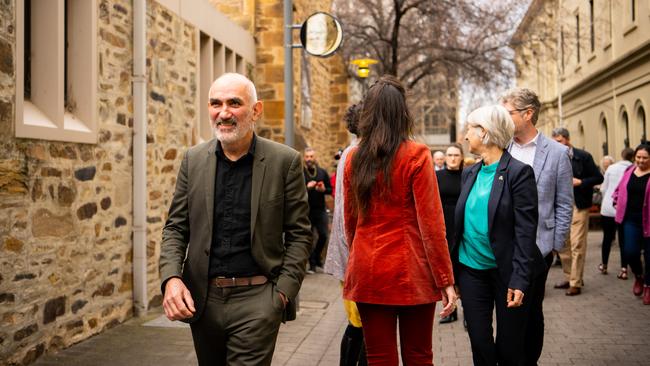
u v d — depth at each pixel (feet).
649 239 23.16
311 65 49.80
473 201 12.00
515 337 11.46
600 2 73.05
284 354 16.70
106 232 19.34
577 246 25.16
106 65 19.40
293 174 9.93
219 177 9.70
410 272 9.64
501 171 11.71
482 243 11.76
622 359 16.12
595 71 74.33
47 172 16.14
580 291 25.68
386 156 9.73
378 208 9.82
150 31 22.27
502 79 58.95
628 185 24.85
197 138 27.25
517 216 11.39
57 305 16.55
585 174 25.71
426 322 10.03
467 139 12.37
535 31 60.03
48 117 16.56
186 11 26.04
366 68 37.32
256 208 9.53
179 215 9.84
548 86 107.45
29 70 16.61
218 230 9.59
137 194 21.25
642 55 57.21
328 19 23.24
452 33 58.34
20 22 14.87
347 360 13.15
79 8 18.42
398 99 10.02
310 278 30.17
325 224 31.99
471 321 11.71
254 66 38.63
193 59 26.91
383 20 60.34
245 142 9.74
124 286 20.56
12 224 14.67
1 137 14.30
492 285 11.87
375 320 9.95
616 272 30.94
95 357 16.03
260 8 38.91
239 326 9.44
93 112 18.42
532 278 11.23
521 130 14.01
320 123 55.01
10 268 14.58
